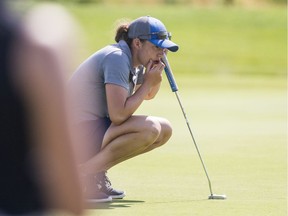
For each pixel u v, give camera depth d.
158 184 21.11
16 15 6.12
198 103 50.81
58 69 6.10
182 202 18.34
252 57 95.50
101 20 107.25
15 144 6.23
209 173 23.16
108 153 18.25
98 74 18.17
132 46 18.34
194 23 109.88
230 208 17.56
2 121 6.16
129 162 25.55
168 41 18.22
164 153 27.80
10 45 6.05
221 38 103.19
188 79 76.62
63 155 6.23
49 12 6.14
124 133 18.19
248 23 110.81
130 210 17.31
